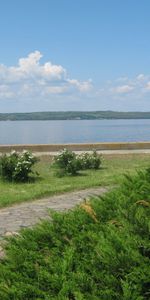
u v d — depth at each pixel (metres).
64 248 3.29
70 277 2.87
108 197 3.93
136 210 3.39
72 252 3.08
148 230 3.08
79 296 2.63
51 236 3.50
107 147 25.95
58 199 11.57
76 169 16.30
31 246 3.46
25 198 11.75
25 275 3.09
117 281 2.76
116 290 2.75
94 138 66.94
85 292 2.77
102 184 13.45
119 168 17.80
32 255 3.24
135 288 2.68
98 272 2.85
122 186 4.09
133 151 25.05
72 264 3.02
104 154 23.47
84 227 3.45
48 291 2.88
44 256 3.28
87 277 2.82
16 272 3.11
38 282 2.95
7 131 125.75
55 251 3.28
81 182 14.20
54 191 12.61
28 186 14.09
